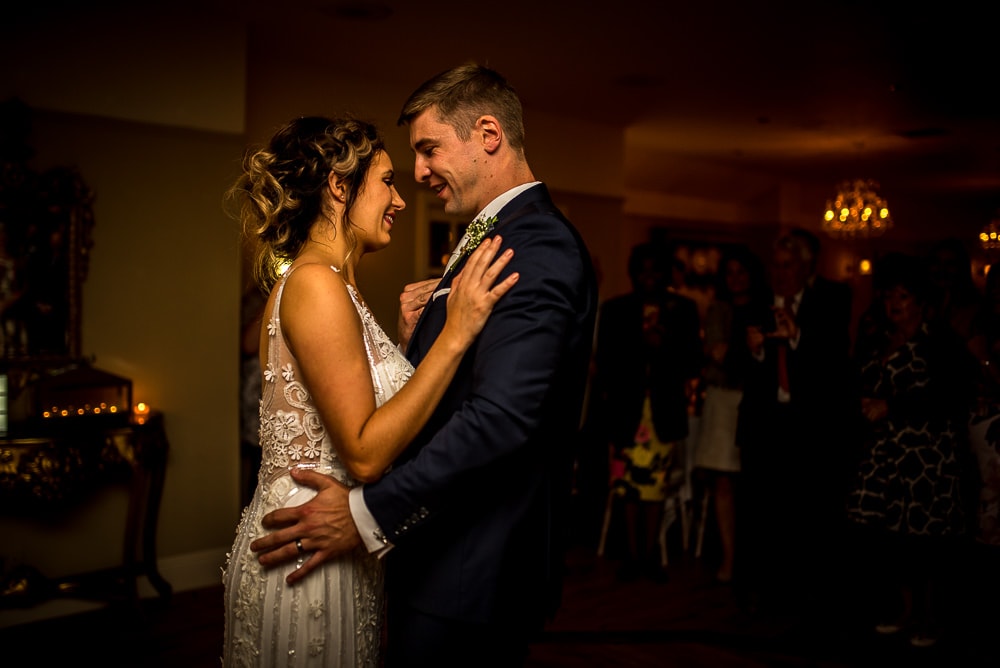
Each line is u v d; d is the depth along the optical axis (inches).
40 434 138.3
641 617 152.1
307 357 58.0
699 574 180.5
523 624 63.1
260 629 61.6
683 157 373.4
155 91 162.2
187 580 166.9
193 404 168.7
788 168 396.5
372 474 57.3
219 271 172.1
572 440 67.1
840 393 148.5
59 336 151.1
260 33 185.6
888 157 361.4
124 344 159.5
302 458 62.2
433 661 61.2
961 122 286.4
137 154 160.4
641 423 175.0
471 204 65.7
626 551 195.8
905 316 133.1
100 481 145.3
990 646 135.3
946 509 131.0
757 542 156.3
